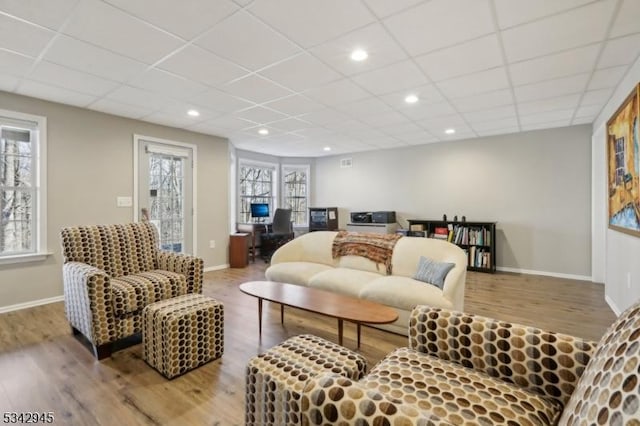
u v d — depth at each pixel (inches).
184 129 193.5
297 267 138.7
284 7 74.7
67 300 105.0
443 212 233.9
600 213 177.8
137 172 171.3
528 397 44.6
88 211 152.5
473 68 107.8
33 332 108.0
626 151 112.4
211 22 80.7
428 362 53.6
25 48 93.7
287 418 49.4
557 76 114.5
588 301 145.6
